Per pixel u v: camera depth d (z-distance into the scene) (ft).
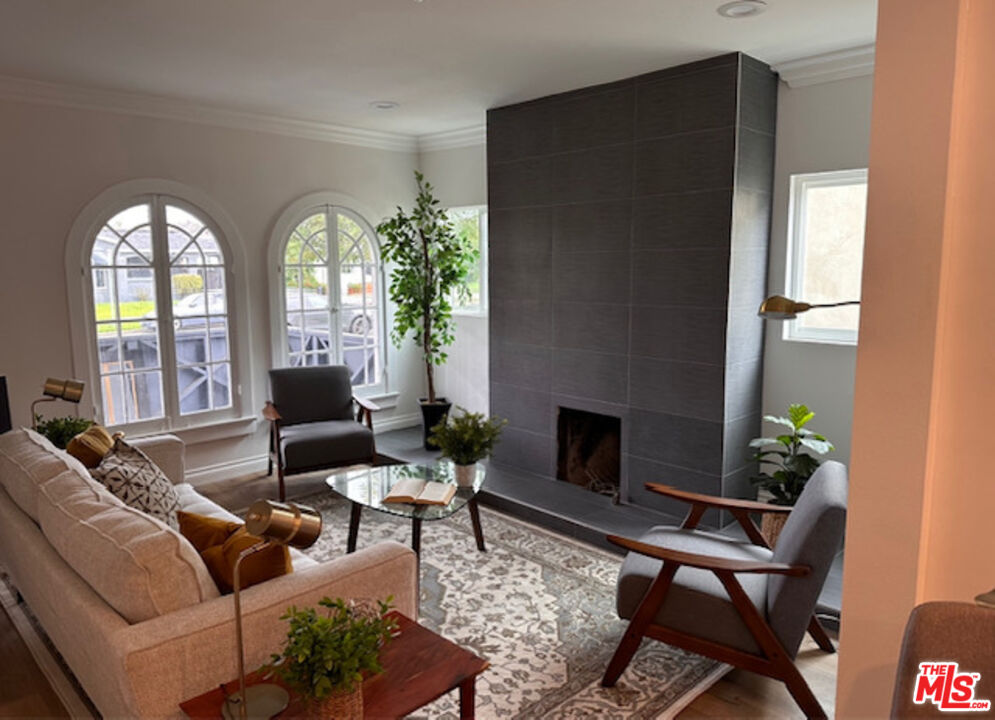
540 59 11.79
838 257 12.34
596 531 12.60
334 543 12.78
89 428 11.17
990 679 4.33
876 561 5.96
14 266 13.42
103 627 5.91
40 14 9.53
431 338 17.87
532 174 14.90
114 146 14.33
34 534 7.91
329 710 5.12
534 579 11.30
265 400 17.17
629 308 13.46
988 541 5.57
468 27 10.20
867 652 6.09
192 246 15.64
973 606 4.46
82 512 7.12
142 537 6.32
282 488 14.82
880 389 5.80
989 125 5.25
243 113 15.88
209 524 7.22
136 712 5.66
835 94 11.76
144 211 14.92
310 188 17.38
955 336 5.54
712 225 12.04
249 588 6.63
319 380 16.57
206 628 5.94
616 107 13.20
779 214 12.63
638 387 13.48
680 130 12.29
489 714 7.94
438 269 17.98
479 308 18.86
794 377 12.76
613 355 13.84
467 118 16.66
